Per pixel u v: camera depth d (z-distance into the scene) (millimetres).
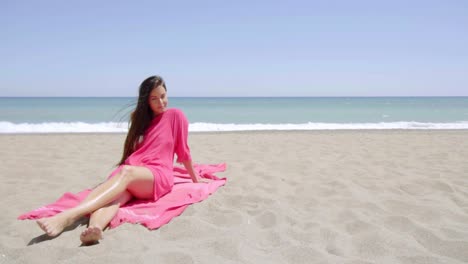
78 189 4512
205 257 2564
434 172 5625
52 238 2885
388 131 13367
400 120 20266
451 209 3754
